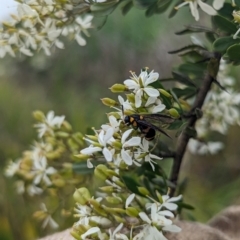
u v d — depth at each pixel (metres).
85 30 0.27
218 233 0.28
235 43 0.24
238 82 0.56
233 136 0.66
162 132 0.23
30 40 0.27
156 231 0.23
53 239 0.28
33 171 0.30
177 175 0.28
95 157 0.25
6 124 0.66
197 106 0.27
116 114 0.23
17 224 0.48
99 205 0.24
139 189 0.24
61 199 0.31
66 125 0.30
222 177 0.66
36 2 0.26
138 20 0.79
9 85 0.83
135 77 0.23
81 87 0.81
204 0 0.25
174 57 0.78
